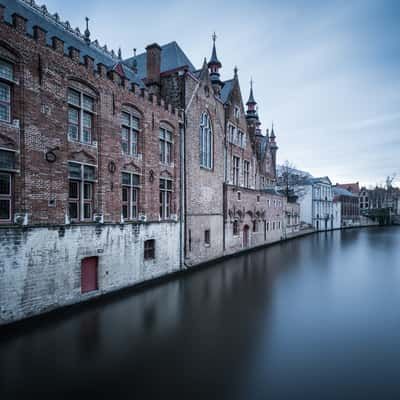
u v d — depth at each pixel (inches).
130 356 334.0
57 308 454.3
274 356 340.2
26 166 412.2
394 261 1012.5
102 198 535.5
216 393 267.4
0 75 390.6
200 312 487.5
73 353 338.0
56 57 454.9
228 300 555.8
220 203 994.1
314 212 2327.8
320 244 1525.6
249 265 911.7
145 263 647.1
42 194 434.3
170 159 753.6
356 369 313.6
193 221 834.2
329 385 282.7
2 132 387.2
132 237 607.5
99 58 694.5
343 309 513.7
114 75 562.3
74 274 481.7
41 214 432.5
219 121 994.7
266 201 1411.2
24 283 406.9
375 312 497.4
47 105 441.7
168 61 913.5
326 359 335.6
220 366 317.4
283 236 1672.0
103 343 366.3
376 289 646.5
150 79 810.2
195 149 845.2
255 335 398.9
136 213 638.5
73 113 495.8
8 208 401.7
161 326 424.5
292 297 583.2
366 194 3673.7
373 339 390.3
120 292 575.5
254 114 1408.7
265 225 1405.0
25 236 407.8
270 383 284.2
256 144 1582.2
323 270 852.6
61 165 463.2
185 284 666.2
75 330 401.7
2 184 394.6
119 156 577.0
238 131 1167.6
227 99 1083.3
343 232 2417.6
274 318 465.7
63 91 466.9
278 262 971.9
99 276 530.9
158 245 690.2
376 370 311.9
